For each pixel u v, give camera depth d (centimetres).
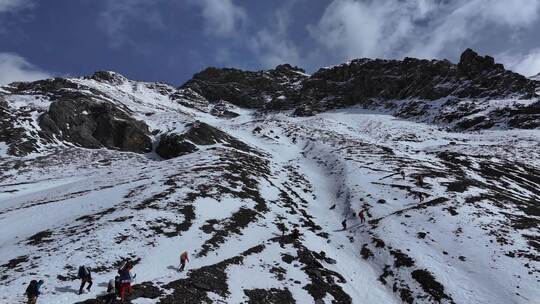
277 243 3856
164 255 3156
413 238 3978
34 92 15912
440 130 11681
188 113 18338
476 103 12912
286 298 2941
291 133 10644
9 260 2967
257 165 6950
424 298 3173
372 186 5600
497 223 4081
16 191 6100
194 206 4222
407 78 17462
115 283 2366
